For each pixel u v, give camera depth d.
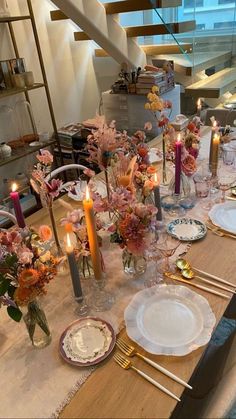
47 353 0.88
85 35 2.93
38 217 1.48
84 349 0.87
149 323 0.93
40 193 1.13
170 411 0.73
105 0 2.66
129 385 0.78
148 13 2.98
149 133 2.61
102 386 0.79
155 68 2.67
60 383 0.80
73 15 2.45
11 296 0.83
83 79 3.29
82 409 0.74
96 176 1.76
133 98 2.66
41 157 1.15
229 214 1.36
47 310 1.00
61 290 1.08
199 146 1.73
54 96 3.04
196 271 1.09
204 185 1.49
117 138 1.31
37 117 2.92
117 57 2.97
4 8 2.28
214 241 1.22
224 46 3.47
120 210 0.98
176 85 2.82
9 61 2.37
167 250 1.09
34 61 2.78
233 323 1.32
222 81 3.27
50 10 2.78
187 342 0.87
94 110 3.54
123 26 2.94
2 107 2.59
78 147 2.76
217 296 1.00
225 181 1.53
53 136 2.87
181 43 2.94
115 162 1.22
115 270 1.14
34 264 0.83
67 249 0.92
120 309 0.99
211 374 1.00
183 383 0.78
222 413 0.93
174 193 1.45
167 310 0.96
